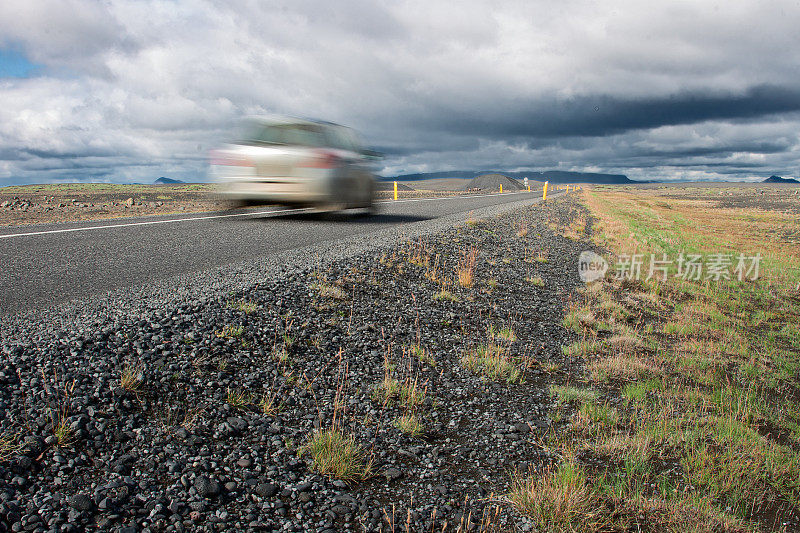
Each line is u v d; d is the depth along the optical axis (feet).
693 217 125.49
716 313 32.09
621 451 12.39
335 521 8.46
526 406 14.62
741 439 13.67
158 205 91.20
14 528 6.69
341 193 32.65
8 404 8.86
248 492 8.69
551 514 9.39
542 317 24.95
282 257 21.74
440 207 64.44
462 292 25.23
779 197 286.87
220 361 12.35
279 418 11.12
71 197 148.15
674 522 9.68
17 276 16.44
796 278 47.21
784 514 10.61
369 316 18.31
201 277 17.34
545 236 51.26
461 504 9.58
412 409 13.01
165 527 7.41
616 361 19.65
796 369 22.65
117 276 17.16
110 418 9.38
